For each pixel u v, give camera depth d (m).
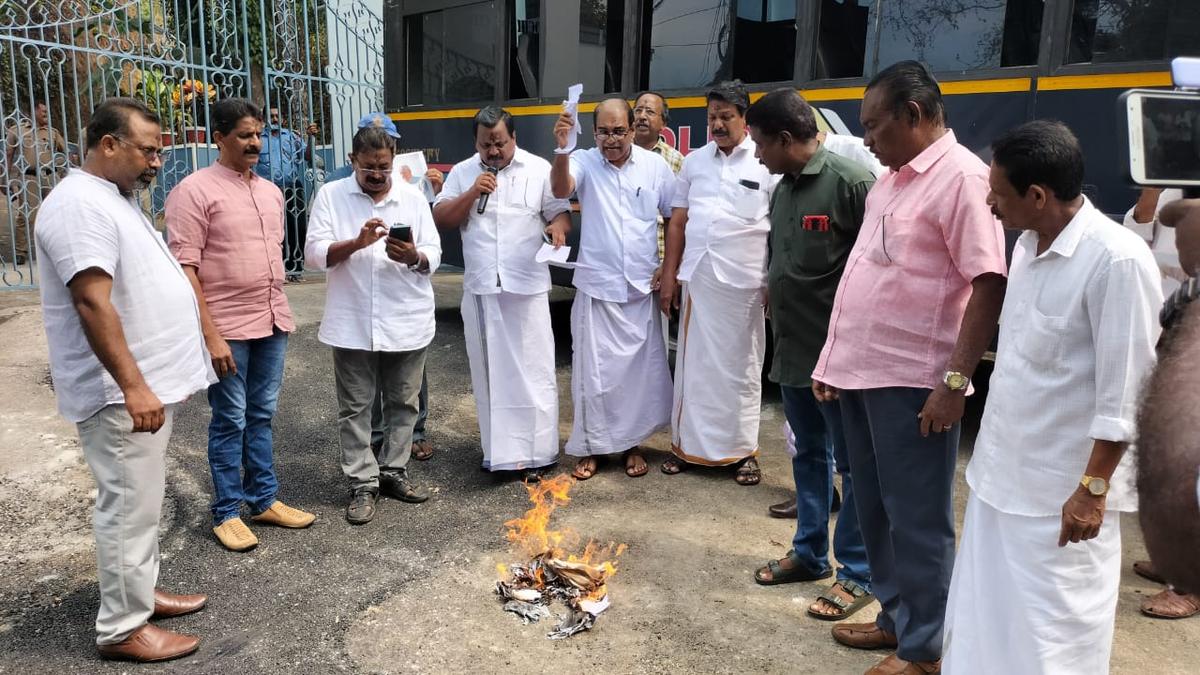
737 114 3.82
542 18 6.30
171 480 4.09
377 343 3.66
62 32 9.79
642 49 5.64
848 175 2.85
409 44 7.60
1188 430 0.78
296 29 9.61
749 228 3.92
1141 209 3.23
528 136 6.52
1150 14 3.66
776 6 4.91
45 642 2.79
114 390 2.51
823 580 3.25
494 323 4.09
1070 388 1.87
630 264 4.19
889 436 2.41
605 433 4.28
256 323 3.41
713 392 4.12
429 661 2.71
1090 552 1.93
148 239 2.63
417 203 3.83
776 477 4.29
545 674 2.64
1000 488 2.01
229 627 2.90
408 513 3.84
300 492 4.07
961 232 2.23
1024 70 4.02
